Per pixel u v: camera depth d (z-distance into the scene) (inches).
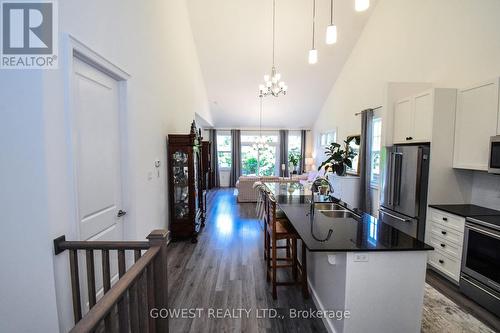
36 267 57.5
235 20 209.5
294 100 320.2
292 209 104.0
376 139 196.2
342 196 214.4
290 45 231.6
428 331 76.4
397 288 64.9
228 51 241.0
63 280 61.1
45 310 58.5
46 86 56.0
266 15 203.8
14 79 54.6
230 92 303.7
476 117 101.5
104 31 79.5
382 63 184.4
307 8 196.9
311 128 393.7
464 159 107.2
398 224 126.3
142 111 111.1
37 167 55.6
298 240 114.1
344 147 254.4
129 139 96.7
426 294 96.0
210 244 149.4
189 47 210.5
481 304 88.2
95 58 74.4
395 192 128.0
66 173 62.6
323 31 215.8
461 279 96.5
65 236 61.9
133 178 99.9
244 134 398.6
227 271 115.4
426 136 114.9
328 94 306.7
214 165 388.8
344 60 248.2
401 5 161.2
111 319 37.8
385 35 179.9
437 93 110.6
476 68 110.0
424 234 116.1
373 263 63.7
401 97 138.2
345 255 63.7
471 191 115.6
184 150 149.9
